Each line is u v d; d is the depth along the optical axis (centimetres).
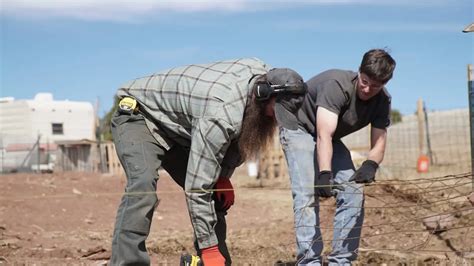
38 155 3086
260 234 1029
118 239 523
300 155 605
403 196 1010
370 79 557
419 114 2555
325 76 598
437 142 3209
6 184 1712
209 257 523
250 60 538
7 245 961
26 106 3403
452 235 851
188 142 550
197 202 509
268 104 504
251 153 514
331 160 622
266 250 877
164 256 866
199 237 520
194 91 511
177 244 960
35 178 2056
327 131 580
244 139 511
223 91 501
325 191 572
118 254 523
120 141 544
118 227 525
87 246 975
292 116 505
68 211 1385
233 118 497
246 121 509
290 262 750
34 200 1451
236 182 2225
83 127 3603
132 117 549
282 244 916
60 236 1091
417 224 911
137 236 525
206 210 512
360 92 578
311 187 602
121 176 2314
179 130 532
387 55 556
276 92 497
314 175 605
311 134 620
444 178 637
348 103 591
